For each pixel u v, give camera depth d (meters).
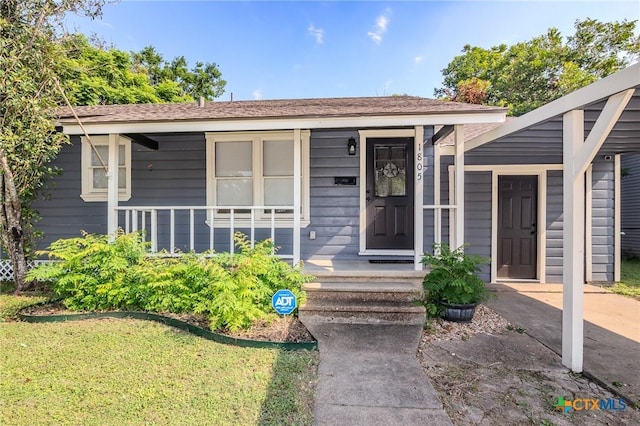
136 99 14.10
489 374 2.74
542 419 2.14
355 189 5.82
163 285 3.95
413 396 2.35
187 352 3.01
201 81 22.95
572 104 2.83
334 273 4.51
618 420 2.14
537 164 6.26
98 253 4.22
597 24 15.93
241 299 3.52
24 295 4.88
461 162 4.35
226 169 5.91
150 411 2.12
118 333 3.44
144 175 6.09
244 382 2.49
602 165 6.37
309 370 2.71
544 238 6.35
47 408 2.14
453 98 19.95
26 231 5.47
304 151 5.81
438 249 4.41
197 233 6.03
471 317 4.01
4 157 4.49
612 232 6.40
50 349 3.03
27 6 4.52
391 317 3.80
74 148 6.18
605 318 4.29
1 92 4.24
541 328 3.88
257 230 5.89
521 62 16.56
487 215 6.37
